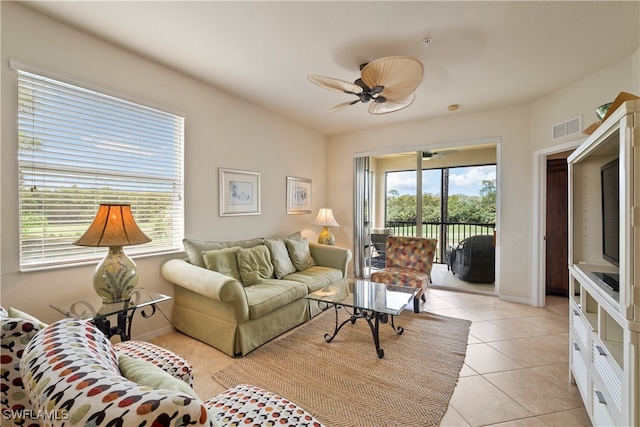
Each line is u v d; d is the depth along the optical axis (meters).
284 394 1.83
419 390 1.87
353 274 5.03
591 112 2.79
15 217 1.87
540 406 1.72
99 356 0.76
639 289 1.01
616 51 2.37
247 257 2.99
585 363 1.61
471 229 4.18
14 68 1.84
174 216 2.84
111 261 1.98
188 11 1.92
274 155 4.05
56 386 0.58
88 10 1.91
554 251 3.96
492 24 2.04
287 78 2.94
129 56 2.42
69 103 2.11
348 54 2.46
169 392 0.54
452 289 4.25
